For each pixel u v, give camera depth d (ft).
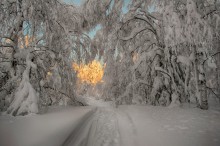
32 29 33.06
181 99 40.55
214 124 21.56
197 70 34.60
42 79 36.58
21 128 18.57
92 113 37.73
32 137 15.72
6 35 33.22
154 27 44.98
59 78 39.22
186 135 17.63
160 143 16.25
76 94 48.88
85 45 51.34
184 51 36.94
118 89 57.41
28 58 33.22
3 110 30.78
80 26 46.39
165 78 42.57
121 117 32.96
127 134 20.88
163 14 34.94
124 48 49.88
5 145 13.67
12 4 32.60
